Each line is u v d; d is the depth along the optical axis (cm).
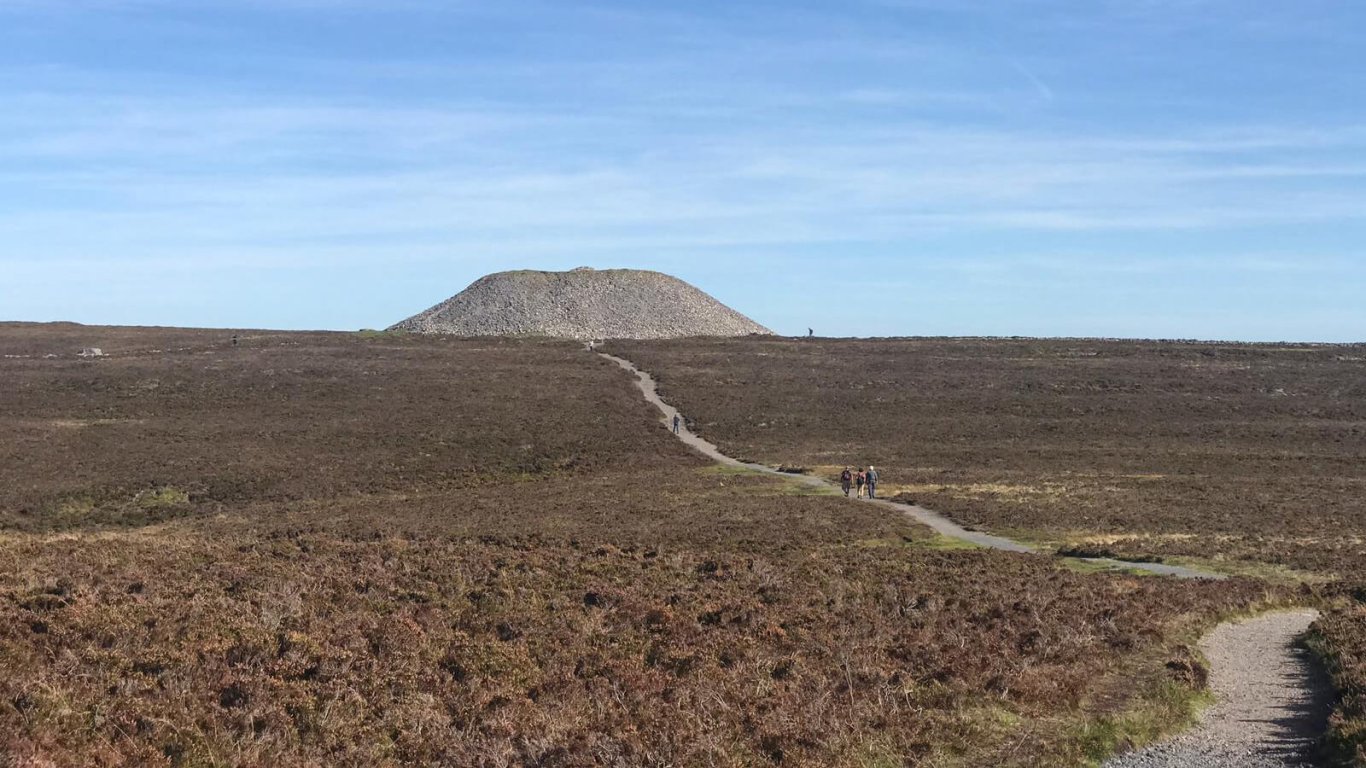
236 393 10106
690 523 4841
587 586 2872
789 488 6462
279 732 1531
